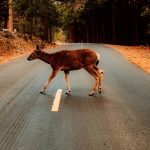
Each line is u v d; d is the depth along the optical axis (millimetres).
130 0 44062
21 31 45844
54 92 10273
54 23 50219
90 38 92125
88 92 10289
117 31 63562
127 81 12625
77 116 7441
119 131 6363
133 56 24906
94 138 5957
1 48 27406
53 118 7289
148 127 6633
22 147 5523
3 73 14992
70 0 53469
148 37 52156
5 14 39406
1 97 9562
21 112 7840
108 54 26078
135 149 5422
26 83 12016
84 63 9992
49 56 10180
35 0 40938
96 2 59812
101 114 7625
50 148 5469
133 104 8672
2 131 6395
